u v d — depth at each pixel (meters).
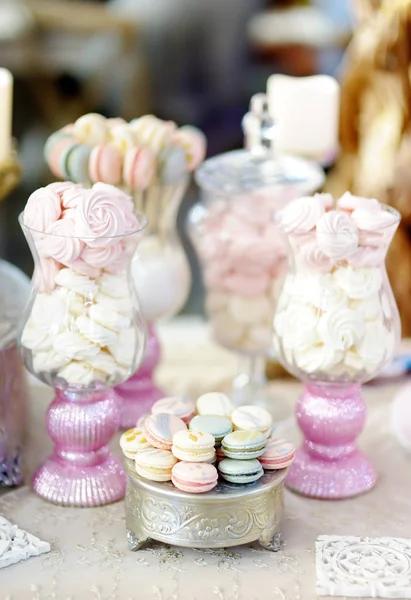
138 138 1.46
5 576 1.24
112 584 1.23
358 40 1.79
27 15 3.53
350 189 1.88
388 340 1.36
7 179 1.51
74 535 1.31
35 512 1.35
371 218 1.31
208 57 3.79
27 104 3.67
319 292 1.34
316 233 1.31
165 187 1.48
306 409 1.40
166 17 3.75
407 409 1.52
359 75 1.78
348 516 1.35
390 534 1.32
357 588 1.21
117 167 1.42
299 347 1.35
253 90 3.82
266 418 1.30
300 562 1.27
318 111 1.67
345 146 1.87
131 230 1.30
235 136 3.75
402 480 1.42
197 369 1.69
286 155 1.64
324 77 1.71
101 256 1.29
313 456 1.41
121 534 1.31
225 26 3.77
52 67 3.64
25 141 3.64
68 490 1.36
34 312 1.34
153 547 1.29
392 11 1.72
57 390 1.38
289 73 3.77
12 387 1.39
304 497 1.39
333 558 1.26
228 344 1.59
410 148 1.74
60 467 1.38
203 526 1.25
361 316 1.34
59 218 1.30
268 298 1.56
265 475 1.27
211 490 1.24
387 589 1.21
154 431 1.27
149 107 3.83
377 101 1.78
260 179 1.55
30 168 3.52
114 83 3.74
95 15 3.63
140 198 1.47
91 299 1.31
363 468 1.41
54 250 1.29
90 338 1.31
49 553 1.27
